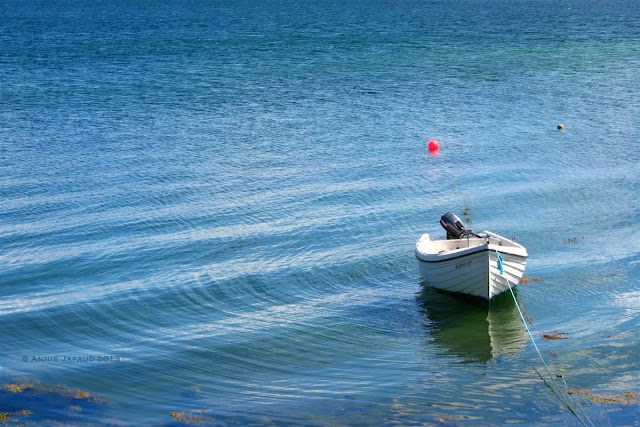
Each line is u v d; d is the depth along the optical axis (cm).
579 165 3250
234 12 15375
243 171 3170
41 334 1697
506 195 2808
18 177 3070
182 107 4578
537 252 2191
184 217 2575
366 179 3052
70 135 3834
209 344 1636
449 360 1545
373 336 1675
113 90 5184
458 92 5062
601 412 1303
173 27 10931
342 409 1336
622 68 6166
